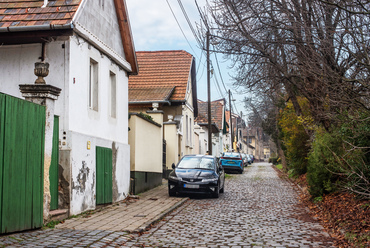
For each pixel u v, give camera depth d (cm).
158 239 801
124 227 886
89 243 706
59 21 995
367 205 926
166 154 2345
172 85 2555
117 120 1374
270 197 1611
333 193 1265
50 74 1009
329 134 1275
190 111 2988
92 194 1121
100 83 1222
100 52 1224
